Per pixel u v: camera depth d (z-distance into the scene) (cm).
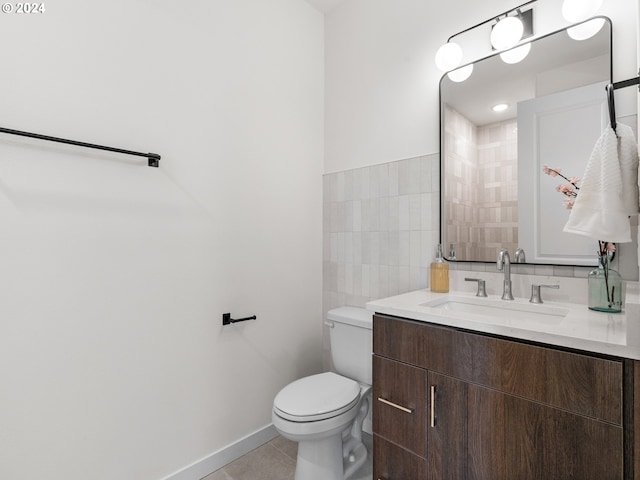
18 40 115
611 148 92
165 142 151
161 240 150
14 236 114
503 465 99
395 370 125
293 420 136
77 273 127
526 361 94
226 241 174
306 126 216
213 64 169
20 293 115
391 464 126
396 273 187
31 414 116
